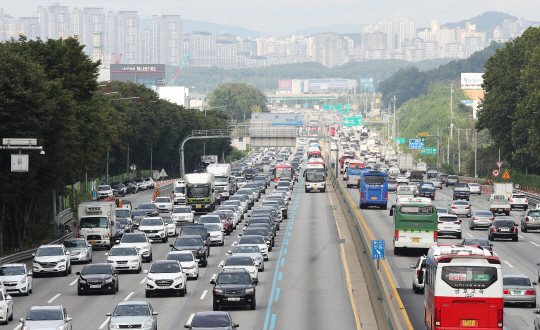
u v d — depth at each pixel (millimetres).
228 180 165000
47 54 109188
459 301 37875
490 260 37969
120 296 58875
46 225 114188
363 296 58250
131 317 41688
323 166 184375
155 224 99375
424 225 75875
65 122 92375
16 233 96812
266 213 102000
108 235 91750
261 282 65250
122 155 191000
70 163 101188
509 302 50562
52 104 84125
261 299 57031
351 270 71938
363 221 112000
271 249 87375
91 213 91938
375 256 56406
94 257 85125
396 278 63531
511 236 91375
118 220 106750
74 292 61375
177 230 114375
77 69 111312
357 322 48000
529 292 50312
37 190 93562
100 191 162375
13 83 79750
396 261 73438
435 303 38156
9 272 60188
